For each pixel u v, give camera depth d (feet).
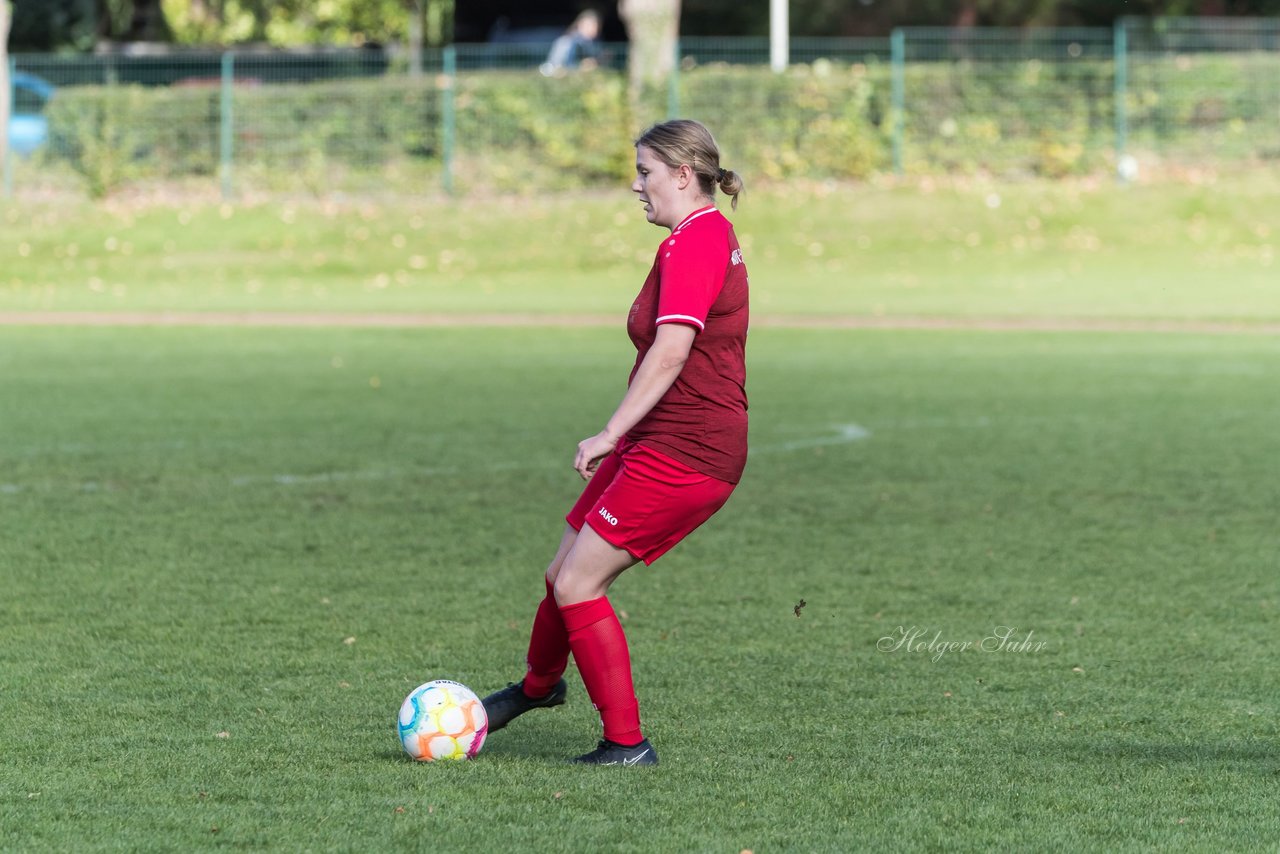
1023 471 135.23
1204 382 194.08
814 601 90.89
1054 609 88.99
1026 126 395.14
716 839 52.60
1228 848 52.24
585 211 373.61
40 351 223.71
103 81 402.93
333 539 107.34
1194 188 380.78
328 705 69.92
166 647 79.82
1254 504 120.57
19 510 116.57
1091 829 53.98
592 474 58.39
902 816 55.16
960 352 224.94
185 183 391.04
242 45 561.02
